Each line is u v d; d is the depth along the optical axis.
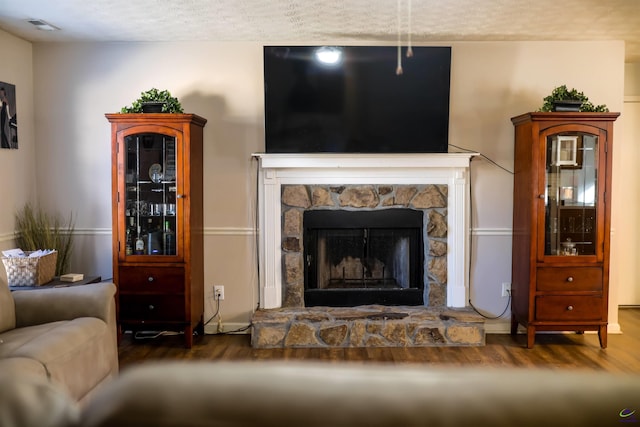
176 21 3.76
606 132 3.93
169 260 3.98
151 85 4.35
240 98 4.33
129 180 4.03
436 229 4.36
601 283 3.97
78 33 4.07
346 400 0.67
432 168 4.33
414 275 4.49
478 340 4.06
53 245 4.17
